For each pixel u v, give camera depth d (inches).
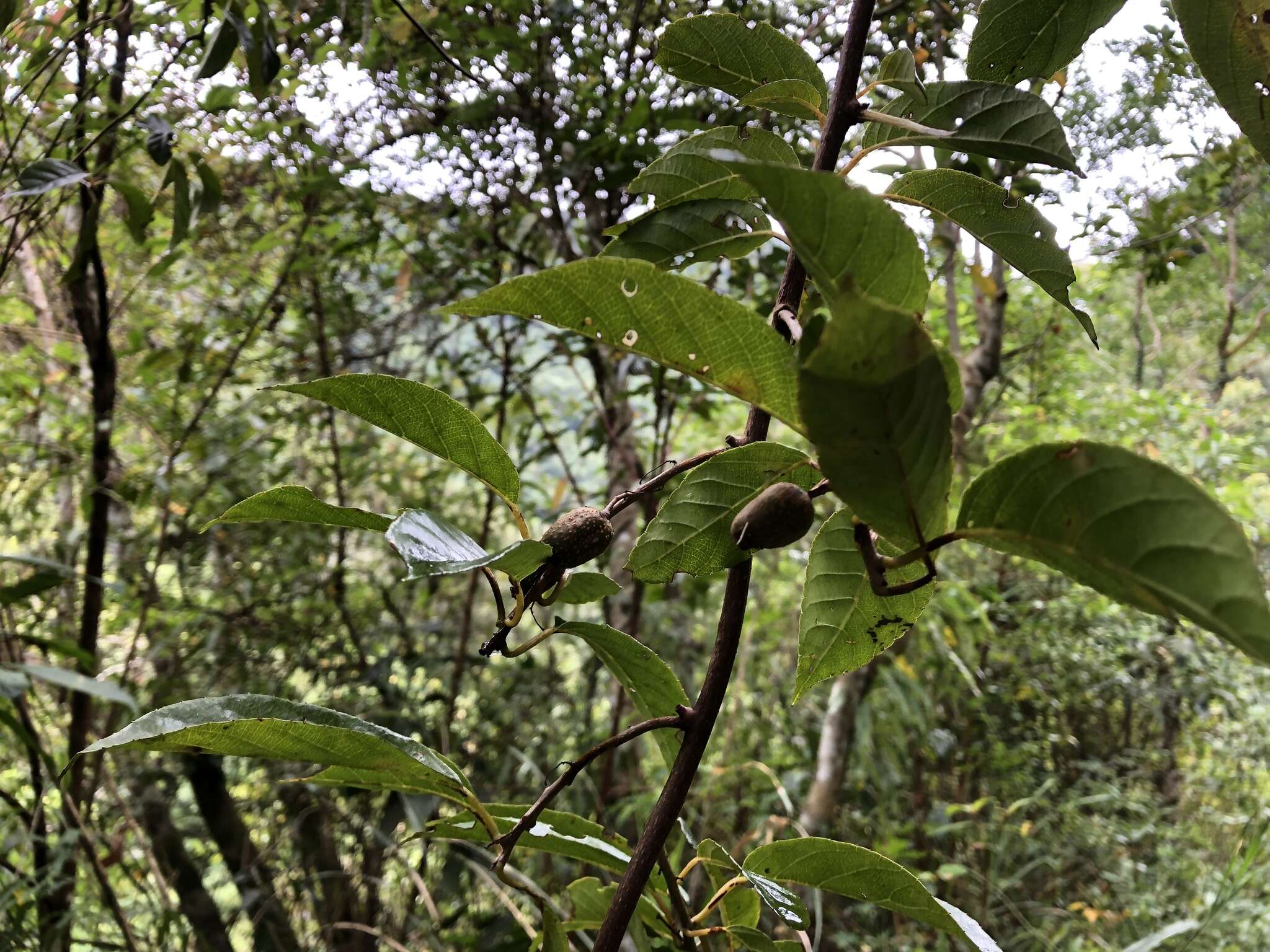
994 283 68.1
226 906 70.1
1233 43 15.3
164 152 40.2
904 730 78.0
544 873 58.7
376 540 74.9
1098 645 94.4
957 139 16.1
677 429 63.2
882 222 11.8
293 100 52.5
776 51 17.2
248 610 65.9
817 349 11.2
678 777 15.5
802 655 17.8
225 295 69.9
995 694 94.9
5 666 36.9
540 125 53.4
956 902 75.7
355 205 59.2
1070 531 11.9
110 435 54.4
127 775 61.7
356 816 64.9
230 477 68.4
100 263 49.0
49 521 73.0
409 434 15.5
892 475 11.9
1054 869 81.4
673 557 16.8
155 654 60.9
